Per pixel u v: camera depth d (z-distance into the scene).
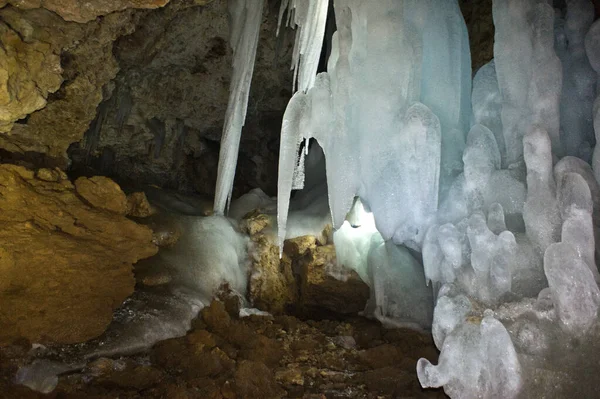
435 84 5.11
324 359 4.96
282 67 8.14
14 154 5.32
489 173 4.42
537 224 3.84
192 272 6.11
